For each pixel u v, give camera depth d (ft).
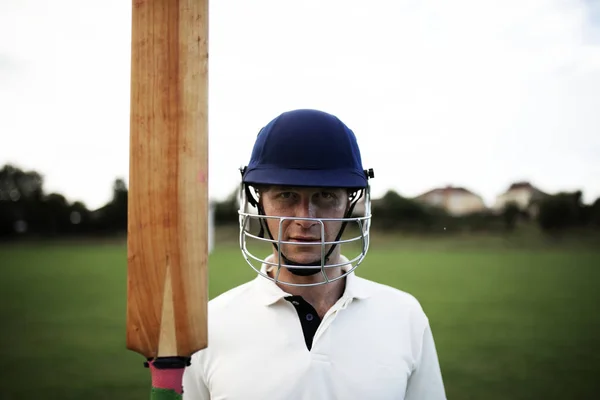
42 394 12.95
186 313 3.22
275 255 4.31
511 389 13.44
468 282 35.99
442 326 21.75
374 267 46.55
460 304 27.35
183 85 3.19
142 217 3.22
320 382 4.02
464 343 18.69
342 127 4.20
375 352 4.26
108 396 12.77
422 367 4.56
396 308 4.63
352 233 27.22
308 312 4.31
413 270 43.65
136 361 15.93
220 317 4.41
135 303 3.22
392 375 4.23
